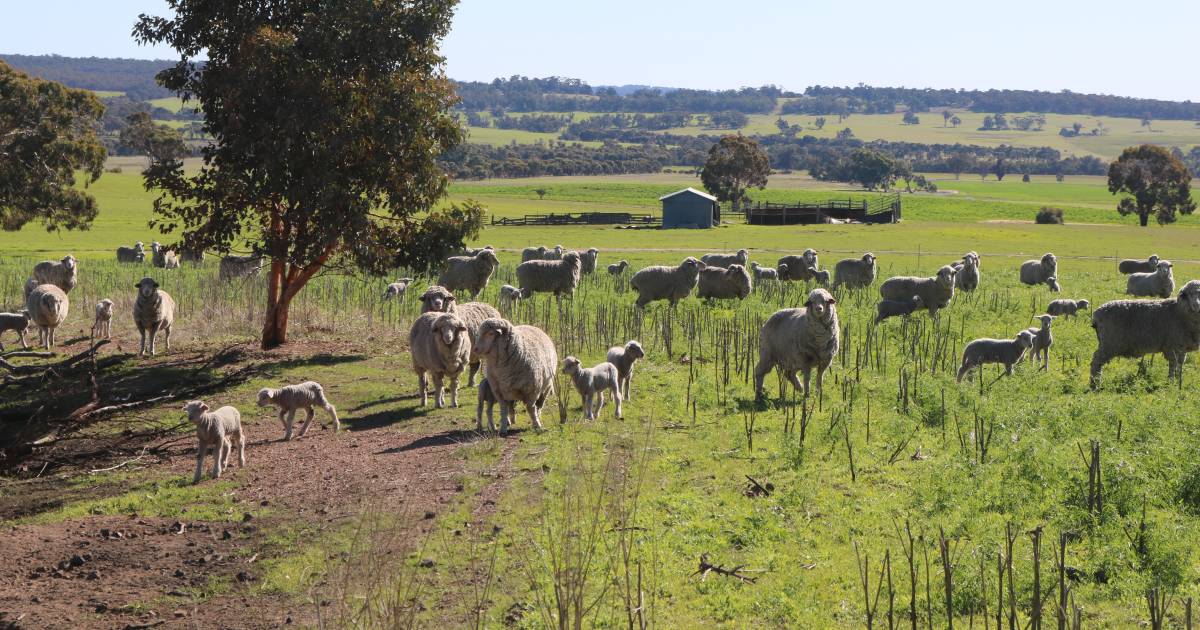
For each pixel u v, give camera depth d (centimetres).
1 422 1816
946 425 1458
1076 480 1062
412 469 1330
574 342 2288
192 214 2481
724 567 954
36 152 6675
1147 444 1171
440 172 2555
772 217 11106
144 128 14862
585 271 4606
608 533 1024
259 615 896
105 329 2605
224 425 1375
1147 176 13025
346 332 2664
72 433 1700
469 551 1004
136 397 1964
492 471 1280
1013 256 6538
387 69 2441
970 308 3092
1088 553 927
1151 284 3509
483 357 1456
